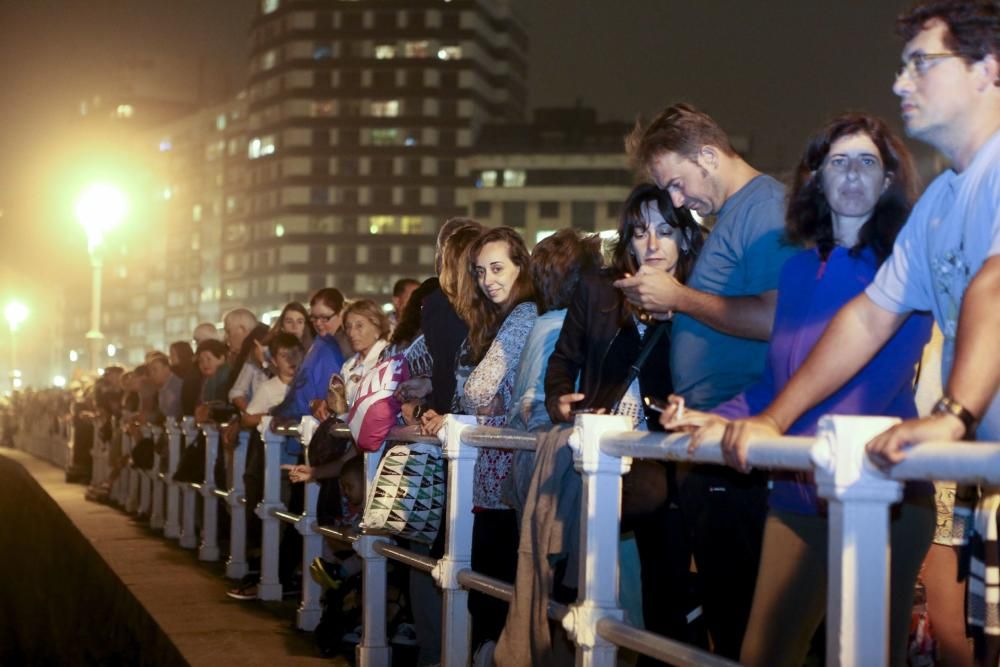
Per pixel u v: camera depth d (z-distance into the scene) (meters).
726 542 3.10
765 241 3.14
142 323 121.00
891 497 1.90
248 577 6.98
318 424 5.75
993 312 2.10
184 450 9.81
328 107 102.88
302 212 102.88
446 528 3.95
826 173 2.65
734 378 3.23
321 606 5.64
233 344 9.06
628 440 2.66
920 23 2.40
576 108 96.44
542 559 3.11
